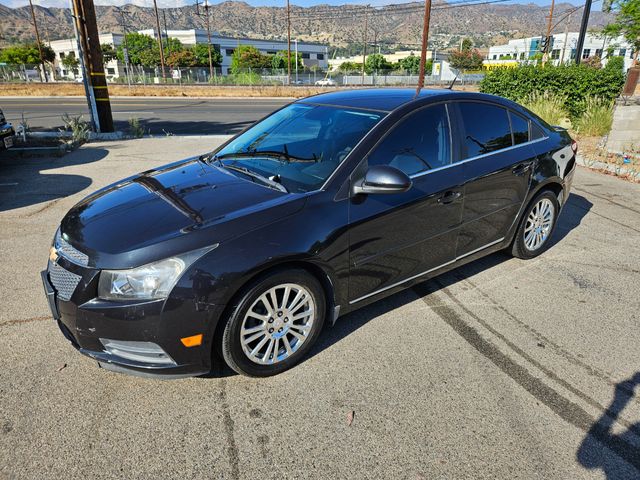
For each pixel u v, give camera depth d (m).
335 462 2.29
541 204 4.42
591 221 5.66
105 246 2.54
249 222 2.63
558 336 3.34
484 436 2.45
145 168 8.42
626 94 10.77
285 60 66.50
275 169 3.25
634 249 4.84
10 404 2.65
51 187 7.12
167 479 2.19
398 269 3.33
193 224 2.60
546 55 35.38
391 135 3.22
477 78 47.88
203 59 67.81
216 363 3.01
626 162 8.40
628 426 2.53
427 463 2.29
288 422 2.54
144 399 2.70
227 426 2.50
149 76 43.75
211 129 14.33
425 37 19.09
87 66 11.40
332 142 3.25
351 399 2.71
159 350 2.50
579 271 4.34
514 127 4.09
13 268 4.36
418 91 3.80
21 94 31.03
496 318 3.56
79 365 3.00
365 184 2.87
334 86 38.78
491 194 3.78
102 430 2.48
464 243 3.75
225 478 2.20
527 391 2.79
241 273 2.51
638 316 3.61
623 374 2.95
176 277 2.42
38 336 3.31
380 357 3.09
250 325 2.72
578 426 2.53
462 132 3.63
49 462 2.28
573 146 4.70
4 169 8.35
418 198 3.24
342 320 3.52
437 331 3.38
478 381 2.87
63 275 2.63
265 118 4.11
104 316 2.44
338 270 2.95
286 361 2.90
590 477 2.21
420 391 2.78
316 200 2.85
